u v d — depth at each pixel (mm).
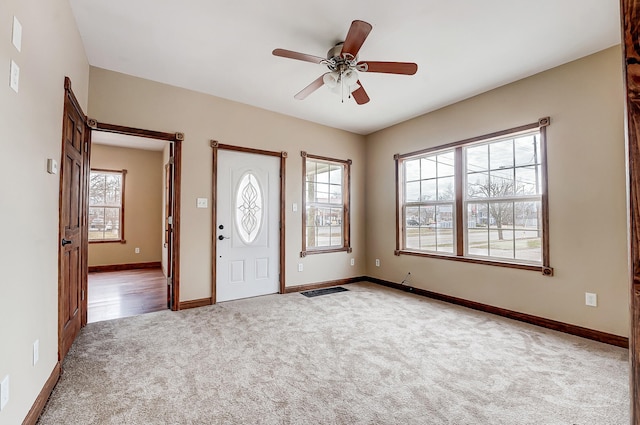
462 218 3934
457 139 3961
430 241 4387
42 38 1749
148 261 6656
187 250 3662
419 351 2529
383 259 5031
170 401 1838
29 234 1594
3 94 1308
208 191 3820
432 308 3715
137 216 6566
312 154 4770
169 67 3191
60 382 2020
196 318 3301
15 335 1424
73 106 2477
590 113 2846
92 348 2547
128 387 1979
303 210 4660
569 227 2957
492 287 3553
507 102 3451
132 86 3355
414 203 4637
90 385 1993
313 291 4559
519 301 3311
